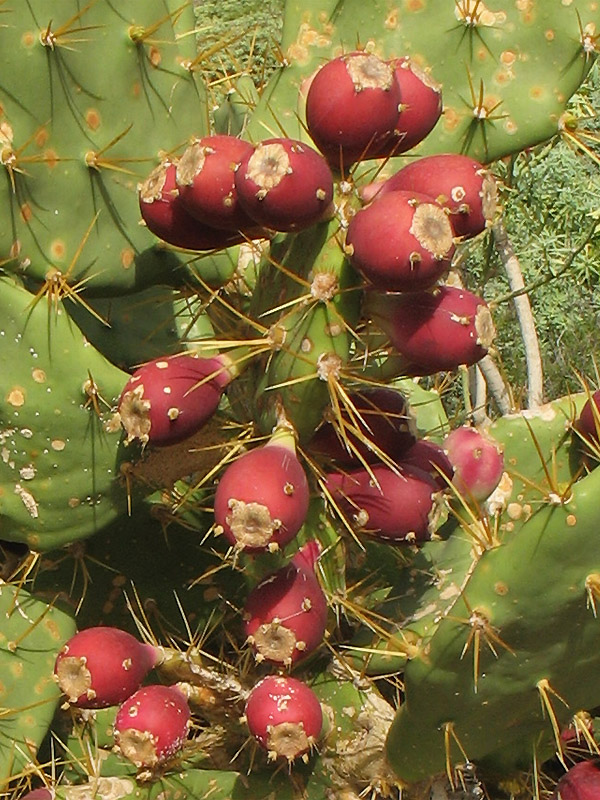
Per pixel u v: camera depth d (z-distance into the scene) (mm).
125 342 1400
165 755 1279
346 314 1224
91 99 1302
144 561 1413
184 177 1224
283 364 1239
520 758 1384
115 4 1307
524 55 1375
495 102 1378
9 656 1345
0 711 1332
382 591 1413
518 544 1211
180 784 1343
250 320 1266
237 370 1259
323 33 1363
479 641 1232
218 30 3217
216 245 1271
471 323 1200
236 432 1327
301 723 1246
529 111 1379
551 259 2283
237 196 1215
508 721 1274
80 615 1403
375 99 1200
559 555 1203
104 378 1304
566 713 1275
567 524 1196
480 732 1279
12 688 1340
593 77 2457
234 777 1349
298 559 1266
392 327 1209
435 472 1301
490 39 1371
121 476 1325
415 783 1335
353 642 1338
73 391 1301
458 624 1232
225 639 1422
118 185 1320
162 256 1341
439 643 1240
